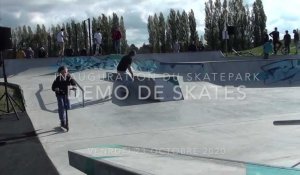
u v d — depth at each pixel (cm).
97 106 1356
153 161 440
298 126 1023
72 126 1114
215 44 5066
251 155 791
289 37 2753
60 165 773
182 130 1030
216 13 5066
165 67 2406
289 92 1642
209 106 1333
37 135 1023
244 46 4928
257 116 1168
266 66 2197
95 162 460
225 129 1023
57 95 1077
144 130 1048
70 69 2422
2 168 757
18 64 2412
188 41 5647
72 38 4766
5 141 968
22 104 1388
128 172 380
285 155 781
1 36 1177
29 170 739
